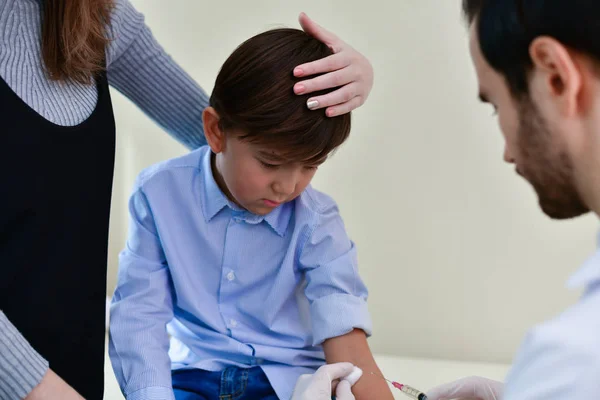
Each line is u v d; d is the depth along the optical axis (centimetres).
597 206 63
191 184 125
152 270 123
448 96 205
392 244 215
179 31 232
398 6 206
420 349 217
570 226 200
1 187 92
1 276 93
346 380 114
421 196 211
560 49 59
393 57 208
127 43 121
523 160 67
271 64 107
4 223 93
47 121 97
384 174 213
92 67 106
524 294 206
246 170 110
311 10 216
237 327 123
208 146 129
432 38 205
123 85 127
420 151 210
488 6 64
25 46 99
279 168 109
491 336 210
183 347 130
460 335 213
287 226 124
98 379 111
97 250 107
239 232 123
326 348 123
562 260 202
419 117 209
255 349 121
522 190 202
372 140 213
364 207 216
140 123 242
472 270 210
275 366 121
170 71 127
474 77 203
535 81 62
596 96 59
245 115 106
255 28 225
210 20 229
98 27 108
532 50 61
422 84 207
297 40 112
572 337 55
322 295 122
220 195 122
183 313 127
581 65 59
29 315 97
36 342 98
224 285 124
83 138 102
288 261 122
